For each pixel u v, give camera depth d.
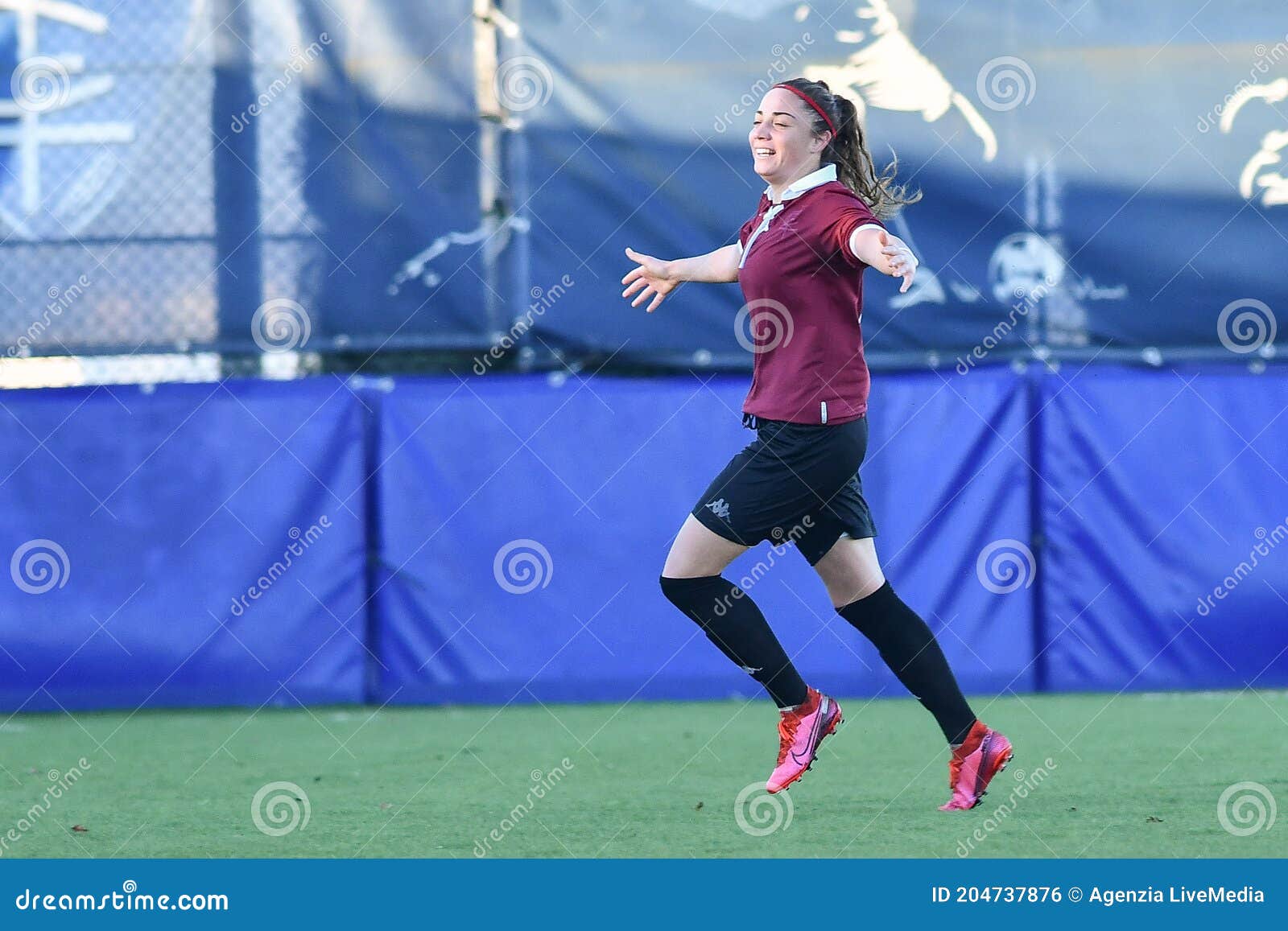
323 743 18.55
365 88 22.05
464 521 22.67
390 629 22.64
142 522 22.47
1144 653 22.69
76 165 22.23
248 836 12.26
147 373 23.19
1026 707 20.84
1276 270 22.09
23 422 22.47
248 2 22.08
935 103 22.12
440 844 11.76
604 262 22.16
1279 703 20.92
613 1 21.91
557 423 22.73
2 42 22.20
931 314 22.42
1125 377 22.67
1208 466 22.69
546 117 22.03
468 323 22.20
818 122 12.15
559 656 22.61
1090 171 22.12
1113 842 11.38
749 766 15.87
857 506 12.25
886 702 22.06
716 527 11.93
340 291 22.17
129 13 22.12
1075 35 22.00
